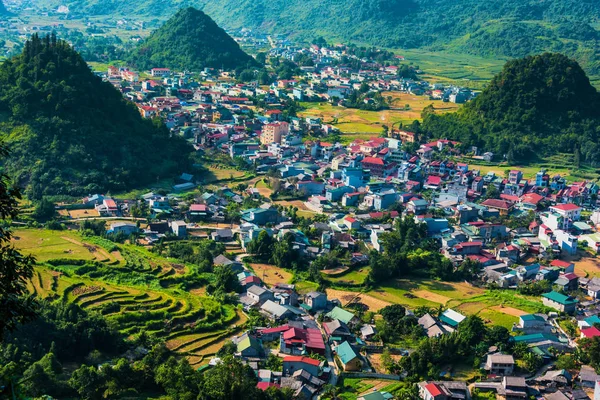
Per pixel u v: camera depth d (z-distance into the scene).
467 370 162.12
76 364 148.62
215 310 179.75
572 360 163.38
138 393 140.88
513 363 159.50
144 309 176.62
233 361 140.88
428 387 146.38
